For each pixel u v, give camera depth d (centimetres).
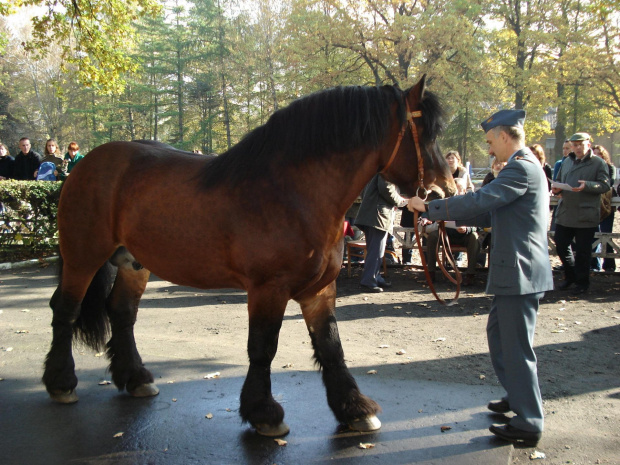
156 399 314
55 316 314
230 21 3841
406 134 250
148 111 4531
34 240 827
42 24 1086
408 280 681
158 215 271
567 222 583
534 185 245
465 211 242
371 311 538
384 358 394
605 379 344
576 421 283
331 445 256
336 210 253
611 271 691
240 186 252
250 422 262
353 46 2678
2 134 3903
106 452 253
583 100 2948
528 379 250
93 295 317
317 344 279
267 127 258
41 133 4050
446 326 481
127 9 1142
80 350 404
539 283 246
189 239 263
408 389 325
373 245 614
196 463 242
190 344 429
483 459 240
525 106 2944
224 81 3822
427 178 252
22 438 267
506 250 247
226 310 552
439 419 283
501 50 2953
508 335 250
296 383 336
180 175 274
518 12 2833
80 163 309
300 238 243
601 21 1784
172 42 4178
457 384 334
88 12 1096
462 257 823
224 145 4172
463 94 2561
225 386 334
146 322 507
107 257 306
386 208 606
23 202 834
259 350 255
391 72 2647
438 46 2564
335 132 245
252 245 245
